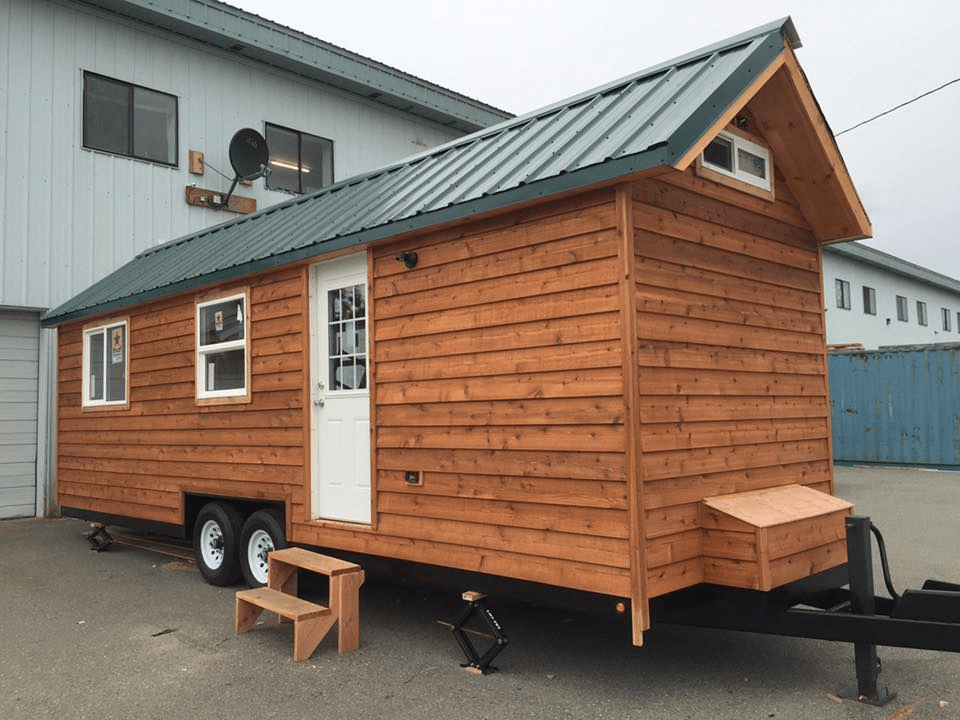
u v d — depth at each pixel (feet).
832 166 17.56
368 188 22.84
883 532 28.71
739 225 16.70
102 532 29.96
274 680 15.30
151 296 26.66
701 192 15.65
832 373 56.24
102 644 17.81
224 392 24.14
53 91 38.06
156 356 27.27
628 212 13.64
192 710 13.93
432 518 16.88
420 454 17.21
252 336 22.85
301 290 21.18
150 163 41.47
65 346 33.19
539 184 14.44
